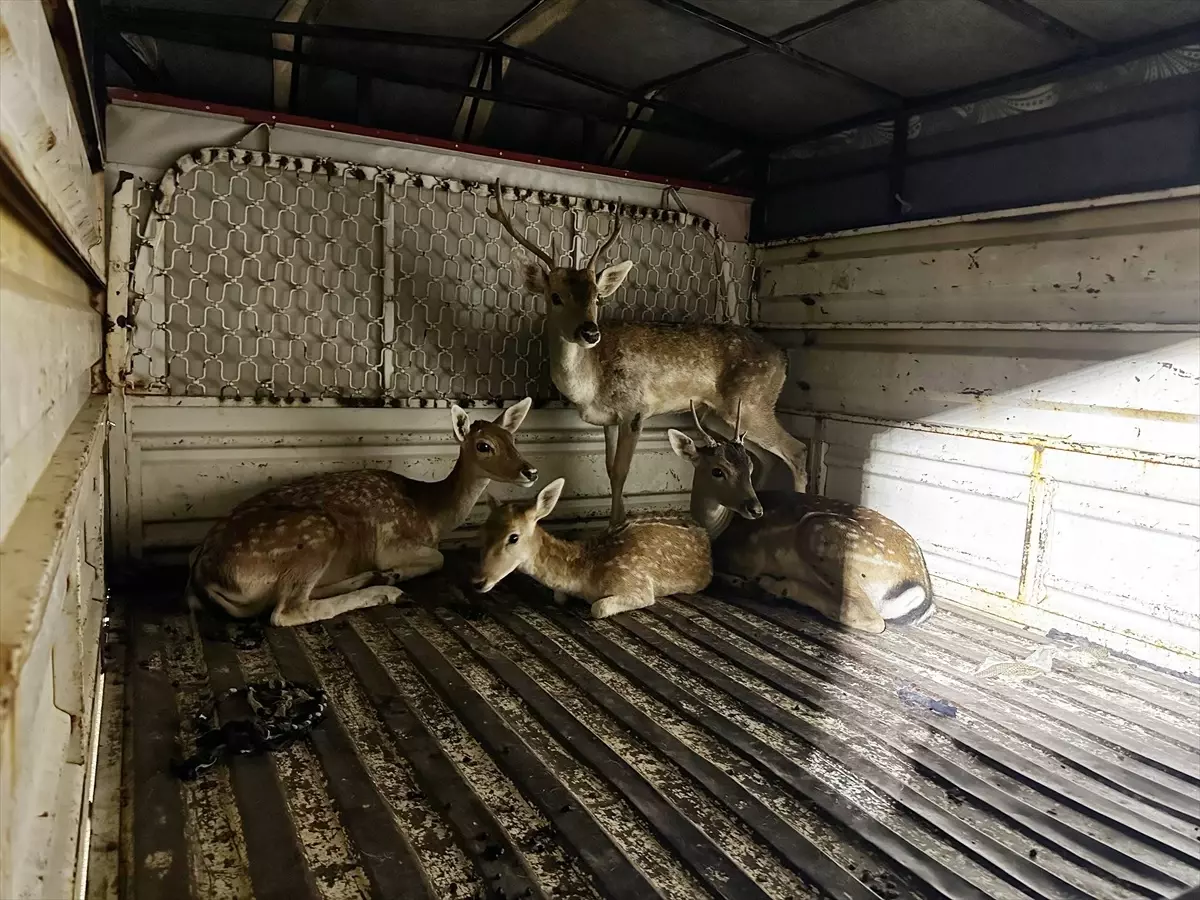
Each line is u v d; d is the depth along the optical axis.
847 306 4.37
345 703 2.47
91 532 2.10
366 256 3.88
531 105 4.08
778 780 2.16
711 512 3.79
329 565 3.29
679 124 4.48
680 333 4.31
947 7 2.93
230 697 2.43
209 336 3.61
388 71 3.77
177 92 3.66
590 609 3.36
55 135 1.13
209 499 3.66
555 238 4.36
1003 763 2.30
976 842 1.93
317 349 3.84
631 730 2.39
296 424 3.79
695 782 2.12
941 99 3.81
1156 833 2.01
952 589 3.82
